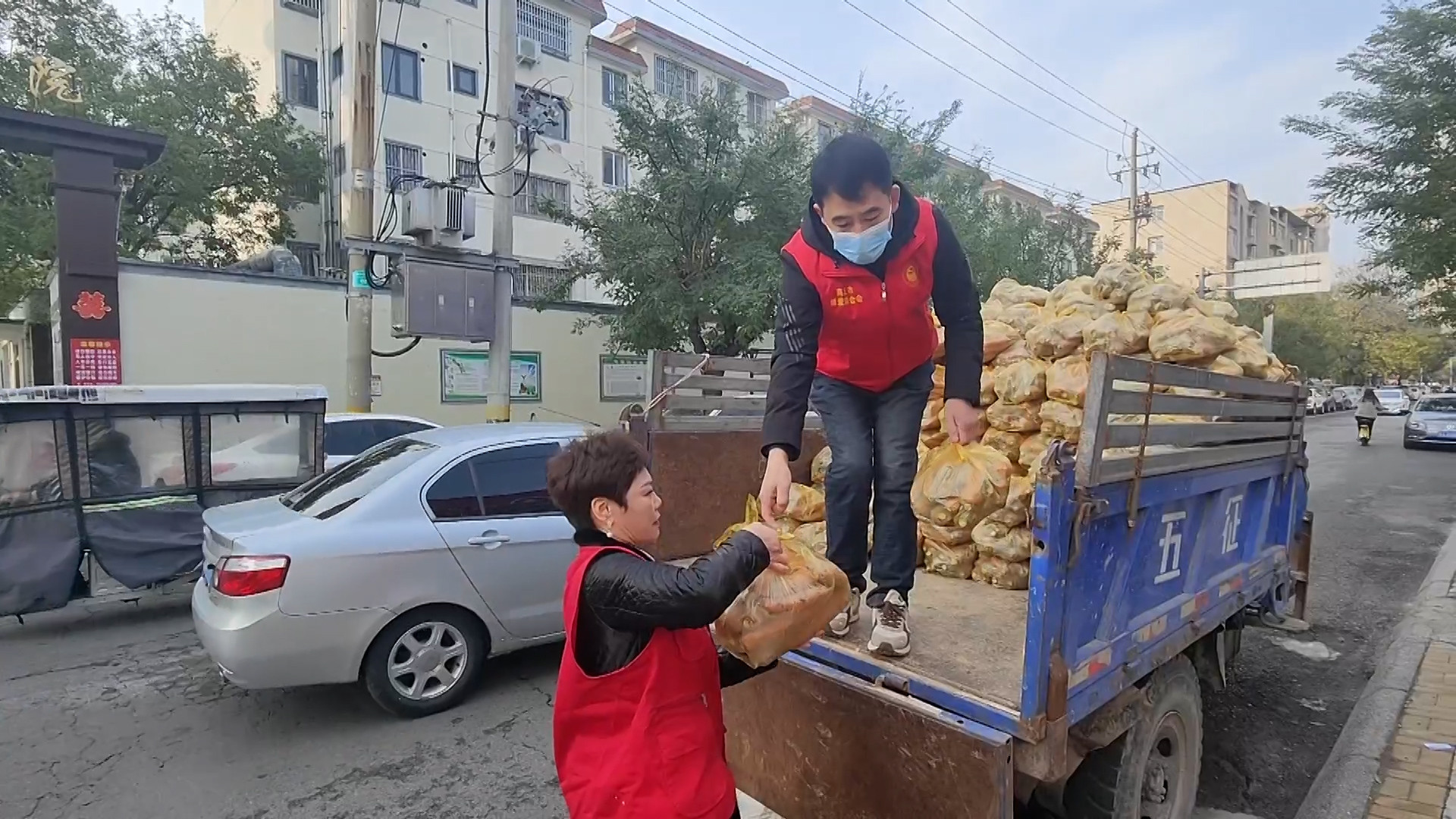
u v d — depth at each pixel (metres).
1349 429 30.58
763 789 2.45
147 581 6.00
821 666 2.37
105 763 3.91
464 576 4.54
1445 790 3.35
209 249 19.53
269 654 4.00
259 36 21.45
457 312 9.87
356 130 9.34
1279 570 3.87
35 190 14.59
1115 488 2.11
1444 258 14.34
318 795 3.61
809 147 12.66
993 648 2.47
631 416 3.21
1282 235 66.56
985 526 3.25
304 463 6.79
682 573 1.57
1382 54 14.53
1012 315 3.79
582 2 24.59
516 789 3.65
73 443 5.75
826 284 2.40
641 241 11.21
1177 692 2.69
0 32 15.38
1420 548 8.75
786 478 2.24
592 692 1.68
